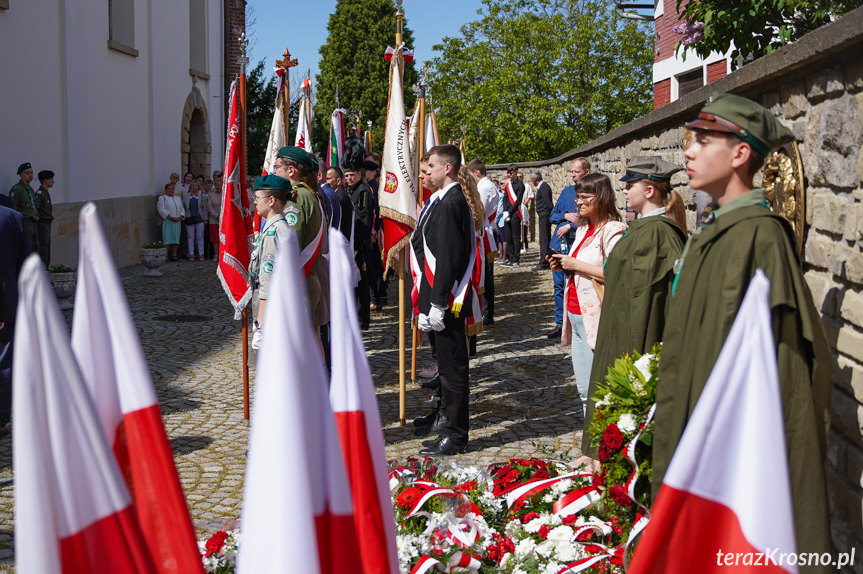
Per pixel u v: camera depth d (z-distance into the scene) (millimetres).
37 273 1265
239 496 4586
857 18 2576
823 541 2266
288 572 1289
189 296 12312
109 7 15453
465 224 5121
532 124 28266
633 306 3658
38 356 1257
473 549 3320
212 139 21328
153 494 1514
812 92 3244
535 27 28594
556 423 5980
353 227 9031
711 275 2375
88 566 1306
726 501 1719
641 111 27984
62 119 13336
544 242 15008
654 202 4008
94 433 1317
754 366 1683
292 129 25375
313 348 1375
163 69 17875
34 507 1229
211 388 7016
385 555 1835
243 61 5898
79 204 13805
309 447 1357
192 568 1487
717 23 6477
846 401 2934
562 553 3232
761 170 4051
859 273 2764
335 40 52750
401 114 5930
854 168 2818
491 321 9852
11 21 11680
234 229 5906
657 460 2486
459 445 5262
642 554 1750
